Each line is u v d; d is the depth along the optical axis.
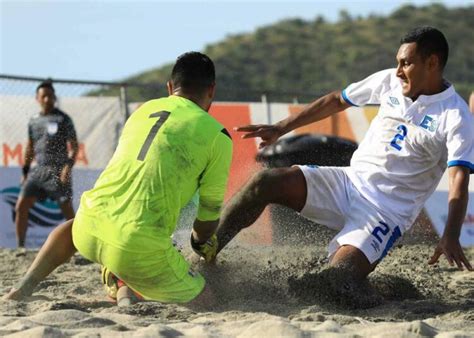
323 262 8.82
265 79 82.06
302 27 94.12
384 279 8.65
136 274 7.45
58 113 15.58
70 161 15.56
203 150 7.55
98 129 16.53
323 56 87.25
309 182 8.58
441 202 17.20
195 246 8.20
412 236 14.27
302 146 16.92
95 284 9.55
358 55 86.38
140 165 7.47
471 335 6.33
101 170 16.44
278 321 6.39
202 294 7.69
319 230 10.50
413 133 8.34
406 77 8.27
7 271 11.24
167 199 7.42
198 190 7.84
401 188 8.45
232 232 8.62
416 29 8.28
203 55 8.09
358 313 7.72
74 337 6.07
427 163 8.41
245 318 7.08
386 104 8.59
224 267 8.81
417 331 6.32
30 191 15.50
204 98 8.00
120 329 6.41
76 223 7.66
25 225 15.55
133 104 16.91
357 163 8.68
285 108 17.47
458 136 8.05
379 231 8.27
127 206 7.42
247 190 8.57
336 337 6.12
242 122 17.19
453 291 9.00
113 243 7.39
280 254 10.11
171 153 7.47
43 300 7.98
